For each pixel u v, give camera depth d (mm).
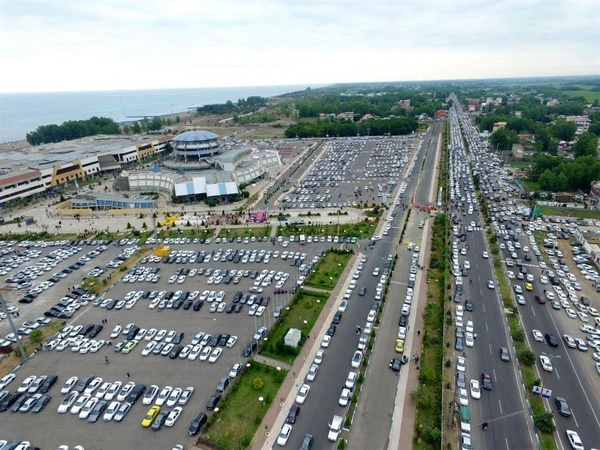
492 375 88500
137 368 93750
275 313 111875
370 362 92875
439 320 106375
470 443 71188
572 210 192375
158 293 126125
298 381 88062
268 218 189375
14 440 75125
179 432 76000
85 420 79500
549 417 74062
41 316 116500
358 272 133125
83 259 154125
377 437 74000
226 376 90375
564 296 116625
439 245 152375
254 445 72875
